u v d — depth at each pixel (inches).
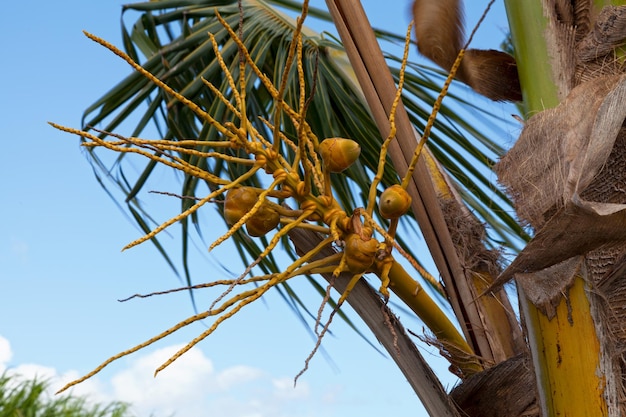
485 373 70.9
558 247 59.2
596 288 61.5
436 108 57.4
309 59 119.1
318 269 62.2
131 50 123.3
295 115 60.2
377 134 119.1
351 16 75.6
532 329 63.4
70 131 55.5
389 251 62.7
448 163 126.3
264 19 123.0
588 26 69.3
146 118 123.5
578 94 62.7
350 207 126.9
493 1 60.4
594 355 60.7
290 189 59.8
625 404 60.3
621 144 62.6
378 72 75.0
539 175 62.4
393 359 65.9
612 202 62.6
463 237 77.8
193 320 53.1
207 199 54.3
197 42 119.6
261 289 56.1
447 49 82.5
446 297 77.2
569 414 60.7
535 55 68.1
